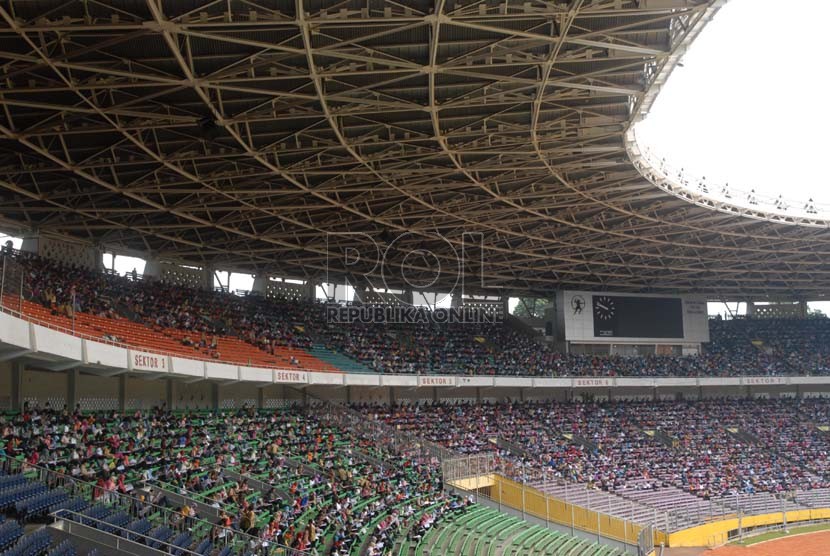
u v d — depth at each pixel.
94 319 46.91
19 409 40.34
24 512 24.77
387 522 40.62
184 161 45.41
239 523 32.62
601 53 36.25
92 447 35.19
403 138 44.03
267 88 37.06
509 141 44.97
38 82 34.34
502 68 37.47
